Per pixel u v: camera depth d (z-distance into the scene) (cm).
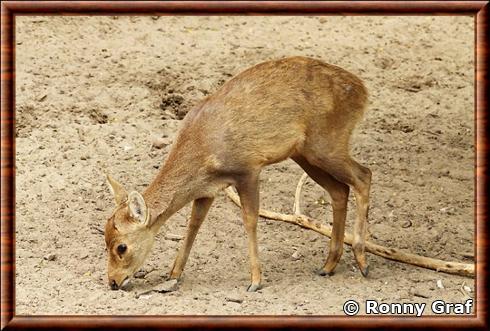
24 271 1223
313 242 1330
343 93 1204
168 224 1368
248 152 1165
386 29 1986
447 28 2009
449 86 1794
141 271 1237
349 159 1216
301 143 1198
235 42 1898
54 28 1905
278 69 1192
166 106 1716
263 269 1245
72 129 1600
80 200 1420
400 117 1680
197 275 1230
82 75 1753
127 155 1536
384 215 1394
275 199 1440
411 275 1221
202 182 1171
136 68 1786
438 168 1525
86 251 1285
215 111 1171
